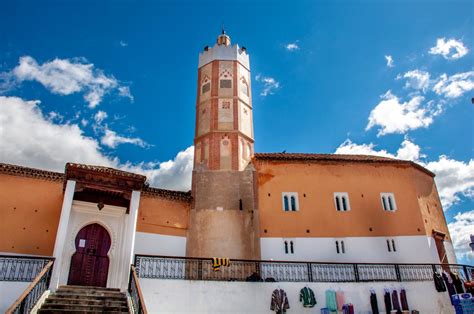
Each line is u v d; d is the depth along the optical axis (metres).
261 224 25.52
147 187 25.05
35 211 21.66
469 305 19.41
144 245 23.75
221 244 25.20
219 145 30.05
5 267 17.28
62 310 14.08
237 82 33.22
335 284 20.39
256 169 27.61
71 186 19.02
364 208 26.77
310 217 26.03
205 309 18.25
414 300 20.98
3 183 21.64
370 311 20.02
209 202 26.73
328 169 28.08
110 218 22.58
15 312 11.95
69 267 20.55
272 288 19.61
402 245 25.70
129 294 16.30
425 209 27.80
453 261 27.78
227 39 37.06
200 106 33.00
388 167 28.73
